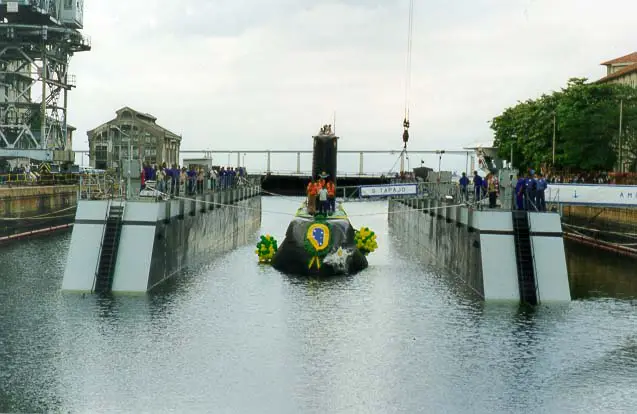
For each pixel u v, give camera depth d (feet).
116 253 128.36
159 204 132.36
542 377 88.58
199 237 175.32
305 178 404.36
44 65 287.28
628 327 109.60
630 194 171.53
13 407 77.41
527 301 124.77
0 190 200.54
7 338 99.55
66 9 289.94
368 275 153.38
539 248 126.72
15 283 135.33
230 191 225.97
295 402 80.48
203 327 107.24
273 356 94.89
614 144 252.83
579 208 233.76
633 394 83.61
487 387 85.35
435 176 220.02
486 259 127.03
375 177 404.16
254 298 127.03
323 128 170.19
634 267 167.12
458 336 104.63
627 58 383.86
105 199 133.69
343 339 102.83
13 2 266.16
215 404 79.56
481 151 349.41
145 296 124.77
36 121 307.78
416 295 131.44
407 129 190.39
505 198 136.36
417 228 226.99
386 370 90.53
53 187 242.78
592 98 256.32
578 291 136.56
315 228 151.43
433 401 81.30
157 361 91.91
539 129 282.15
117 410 77.41
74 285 127.34
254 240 232.94
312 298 128.06
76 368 88.74
